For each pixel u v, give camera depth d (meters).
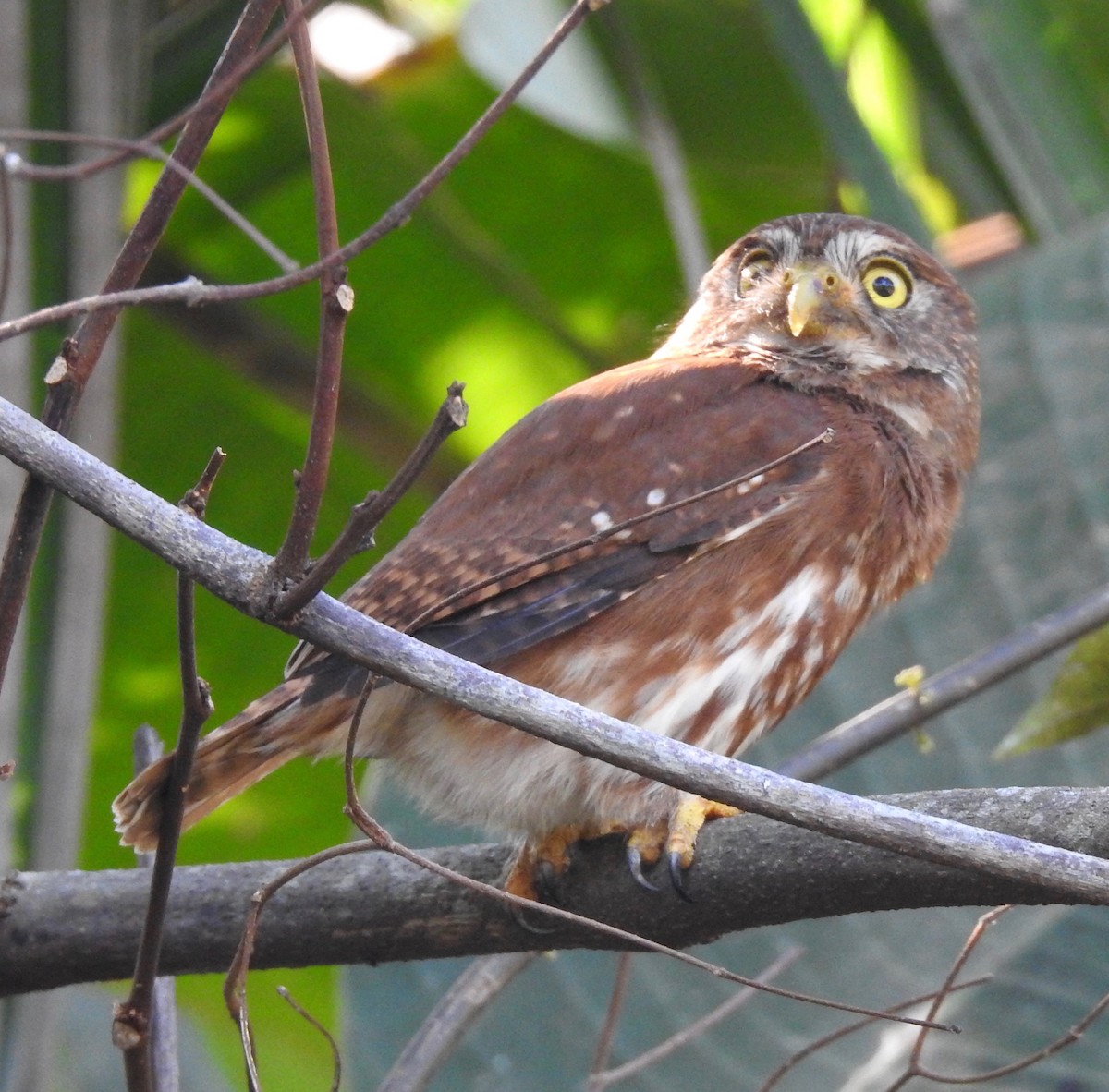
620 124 14.05
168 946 7.62
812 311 10.26
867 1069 10.21
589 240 15.64
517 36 14.15
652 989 10.67
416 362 15.84
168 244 14.89
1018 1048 10.09
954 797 6.81
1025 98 13.36
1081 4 13.31
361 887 7.65
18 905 7.66
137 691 15.20
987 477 11.82
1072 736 8.28
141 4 10.31
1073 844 6.64
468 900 7.62
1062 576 11.42
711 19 14.16
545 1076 10.45
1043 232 13.29
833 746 8.62
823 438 6.28
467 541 8.90
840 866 7.03
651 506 8.91
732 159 15.21
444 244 15.04
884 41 15.49
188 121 5.91
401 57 14.57
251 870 7.72
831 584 9.12
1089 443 11.68
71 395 5.96
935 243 11.90
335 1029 16.30
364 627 5.48
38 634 9.45
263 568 5.44
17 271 9.28
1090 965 10.32
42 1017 9.36
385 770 8.95
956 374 10.69
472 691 5.43
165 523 5.47
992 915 6.78
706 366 9.98
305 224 15.00
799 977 10.62
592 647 8.77
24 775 9.38
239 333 14.64
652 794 7.85
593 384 9.80
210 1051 16.25
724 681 8.88
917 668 8.68
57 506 9.47
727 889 7.31
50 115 9.75
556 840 8.01
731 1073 10.39
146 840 8.16
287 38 5.88
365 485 15.27
